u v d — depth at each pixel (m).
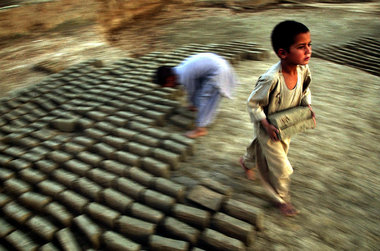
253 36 7.45
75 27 8.71
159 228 2.39
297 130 2.27
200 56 3.21
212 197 2.47
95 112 3.80
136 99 4.04
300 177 2.83
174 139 3.22
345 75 5.03
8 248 2.38
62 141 3.35
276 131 2.16
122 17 9.67
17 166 3.02
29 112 4.05
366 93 4.42
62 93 4.38
